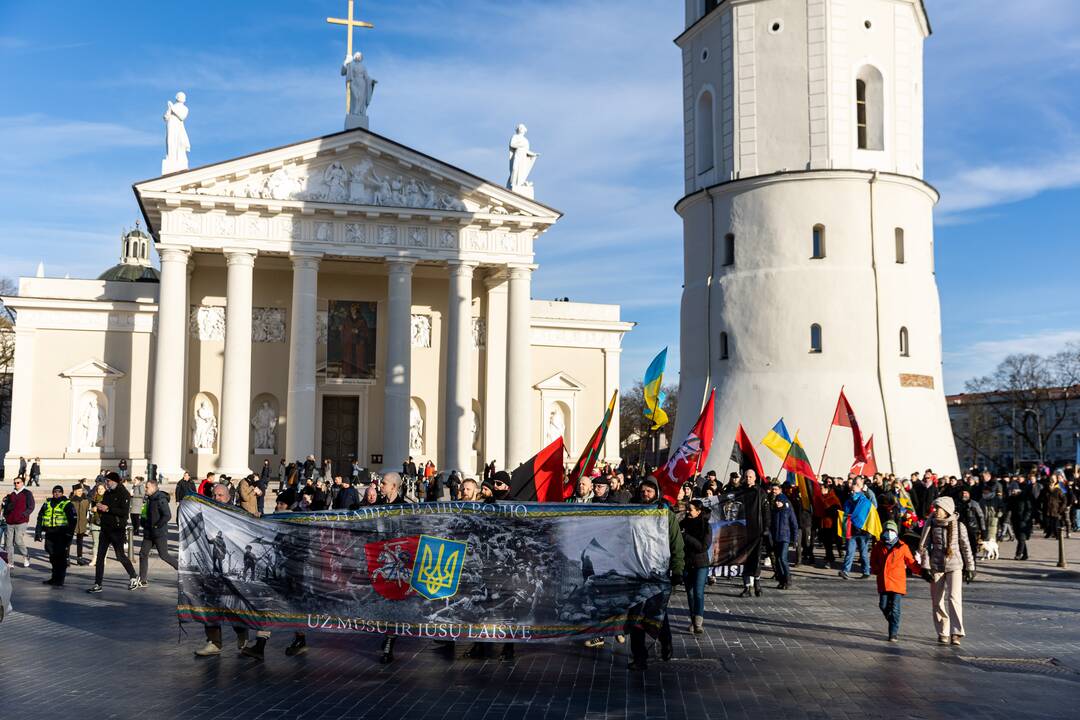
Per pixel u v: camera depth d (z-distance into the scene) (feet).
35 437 181.06
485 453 189.16
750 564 72.69
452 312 176.45
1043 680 43.57
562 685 42.80
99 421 183.32
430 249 175.63
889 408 139.54
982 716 37.29
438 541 47.65
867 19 145.89
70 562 94.02
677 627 58.65
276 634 55.93
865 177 142.41
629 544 47.21
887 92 146.82
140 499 104.68
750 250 147.02
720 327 149.89
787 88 145.07
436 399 194.18
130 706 38.58
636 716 37.42
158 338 162.50
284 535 48.08
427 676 44.62
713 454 144.77
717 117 152.66
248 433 169.27
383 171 174.60
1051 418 432.66
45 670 45.52
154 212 169.37
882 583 53.72
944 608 53.01
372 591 47.55
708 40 155.33
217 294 185.78
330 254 171.53
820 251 143.02
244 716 37.06
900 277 144.25
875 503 84.64
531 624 46.96
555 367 209.26
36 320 182.80
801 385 140.56
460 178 175.42
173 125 169.37
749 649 51.24
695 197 155.84
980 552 101.76
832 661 47.98
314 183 171.94
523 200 178.40
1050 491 119.75
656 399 85.20
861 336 140.87
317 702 39.37
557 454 59.88
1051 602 69.77
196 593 48.03
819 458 137.08
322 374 189.16
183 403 167.63
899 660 48.21
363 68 177.58
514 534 47.44
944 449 145.07
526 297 178.81
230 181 168.14
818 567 93.04
